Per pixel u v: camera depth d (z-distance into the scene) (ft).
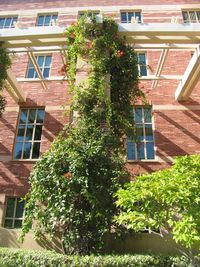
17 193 30.89
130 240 23.07
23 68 38.27
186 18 41.86
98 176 19.35
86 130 20.75
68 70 25.30
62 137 21.43
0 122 34.24
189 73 30.04
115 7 42.24
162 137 32.94
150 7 41.96
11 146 33.09
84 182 18.81
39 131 34.45
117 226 20.88
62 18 42.22
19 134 34.35
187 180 14.73
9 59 26.35
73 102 22.22
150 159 32.48
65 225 19.51
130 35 25.22
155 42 25.99
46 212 20.22
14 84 31.76
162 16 41.22
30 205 21.08
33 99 35.42
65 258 16.57
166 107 34.42
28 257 17.39
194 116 33.99
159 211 14.80
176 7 41.86
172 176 15.26
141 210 14.98
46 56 39.40
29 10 43.60
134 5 42.32
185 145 32.63
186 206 13.91
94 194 18.70
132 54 24.99
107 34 24.45
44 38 25.73
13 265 17.57
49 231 20.85
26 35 25.30
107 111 21.52
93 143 20.12
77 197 19.29
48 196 20.04
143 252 22.06
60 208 18.95
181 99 34.65
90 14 25.09
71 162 19.49
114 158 20.03
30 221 21.01
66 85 35.96
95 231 18.85
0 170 31.96
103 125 21.16
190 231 13.08
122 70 24.18
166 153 32.19
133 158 32.45
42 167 20.84
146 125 34.19
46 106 34.99
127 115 23.31
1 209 30.09
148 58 37.55
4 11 43.88
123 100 23.68
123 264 16.24
